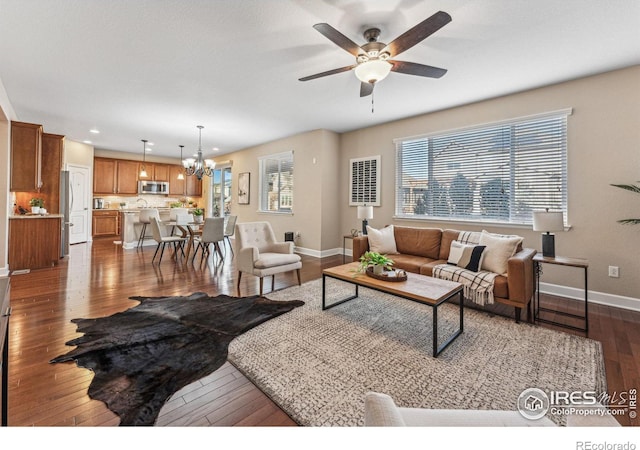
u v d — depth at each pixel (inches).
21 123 167.3
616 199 120.5
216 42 103.2
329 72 96.5
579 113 128.0
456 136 169.2
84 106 168.9
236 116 186.9
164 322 100.7
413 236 158.4
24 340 86.5
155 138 250.7
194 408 60.7
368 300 126.8
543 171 138.9
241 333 93.8
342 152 232.2
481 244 126.4
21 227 170.2
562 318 109.4
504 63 115.4
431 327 100.3
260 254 142.8
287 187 253.9
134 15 88.8
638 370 74.7
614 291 121.3
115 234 319.9
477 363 78.1
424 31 75.3
